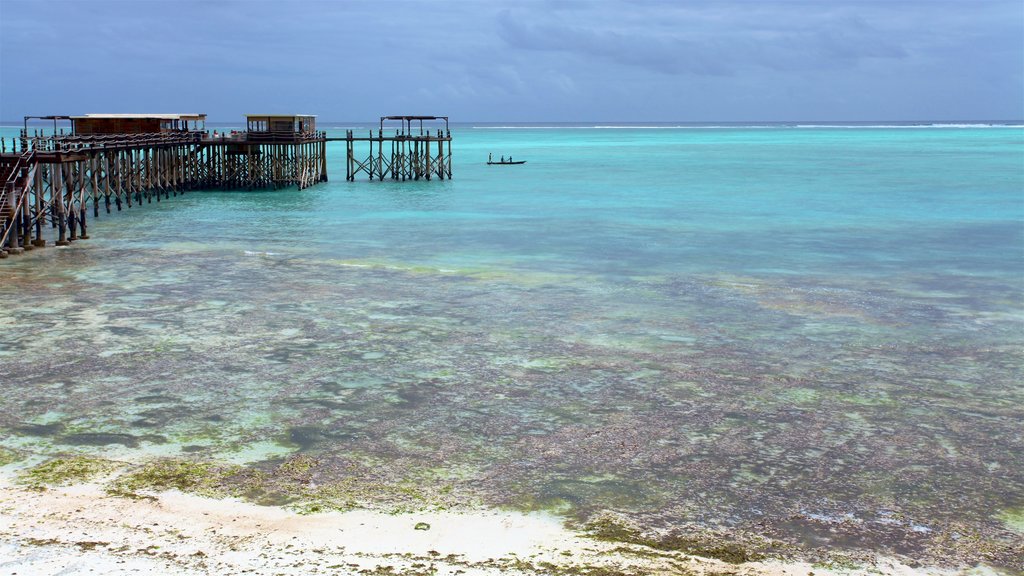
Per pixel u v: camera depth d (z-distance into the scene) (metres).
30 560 10.98
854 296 28.12
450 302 26.73
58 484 13.48
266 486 13.62
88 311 24.81
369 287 28.86
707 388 18.83
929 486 14.09
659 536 12.24
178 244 37.59
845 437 16.11
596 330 23.56
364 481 13.89
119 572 10.73
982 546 12.17
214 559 11.14
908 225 45.38
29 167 35.00
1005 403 18.09
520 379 19.30
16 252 34.19
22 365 19.67
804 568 11.43
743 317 25.16
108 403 17.33
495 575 10.93
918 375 19.91
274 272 31.28
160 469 14.20
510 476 14.20
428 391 18.44
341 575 10.80
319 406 17.41
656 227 44.75
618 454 15.18
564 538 12.07
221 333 22.70
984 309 26.39
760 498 13.55
